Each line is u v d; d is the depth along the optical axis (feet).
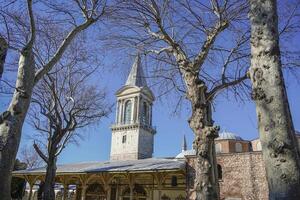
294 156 13.05
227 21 38.73
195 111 36.68
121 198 132.87
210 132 34.68
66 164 154.61
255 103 14.85
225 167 103.45
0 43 23.91
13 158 26.16
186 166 102.94
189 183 100.42
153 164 115.14
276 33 15.60
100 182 136.15
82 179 121.90
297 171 12.75
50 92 69.87
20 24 33.94
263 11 15.96
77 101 76.18
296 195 12.32
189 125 37.14
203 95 37.32
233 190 99.81
